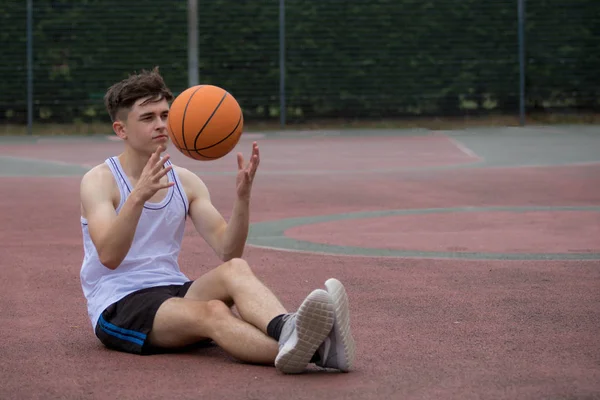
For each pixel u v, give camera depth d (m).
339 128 29.62
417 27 29.56
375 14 29.52
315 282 7.95
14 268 8.73
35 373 5.14
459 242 10.16
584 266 8.58
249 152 22.66
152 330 5.31
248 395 4.65
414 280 7.98
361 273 8.34
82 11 29.12
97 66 29.30
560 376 5.00
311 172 18.34
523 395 4.65
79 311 6.87
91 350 5.62
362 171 18.42
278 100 29.67
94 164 20.11
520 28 29.28
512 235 10.62
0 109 29.23
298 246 9.98
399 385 4.83
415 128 29.36
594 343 5.76
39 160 20.95
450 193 14.98
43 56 29.22
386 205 13.70
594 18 29.56
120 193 5.55
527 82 29.84
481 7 29.52
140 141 5.51
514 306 6.88
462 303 7.01
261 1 29.25
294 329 4.78
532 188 15.47
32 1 29.03
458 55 29.69
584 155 20.83
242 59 29.42
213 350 5.55
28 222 12.05
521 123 29.44
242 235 5.57
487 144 23.83
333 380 4.91
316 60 29.61
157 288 5.50
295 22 29.42
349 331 4.88
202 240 10.41
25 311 6.87
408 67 29.70
